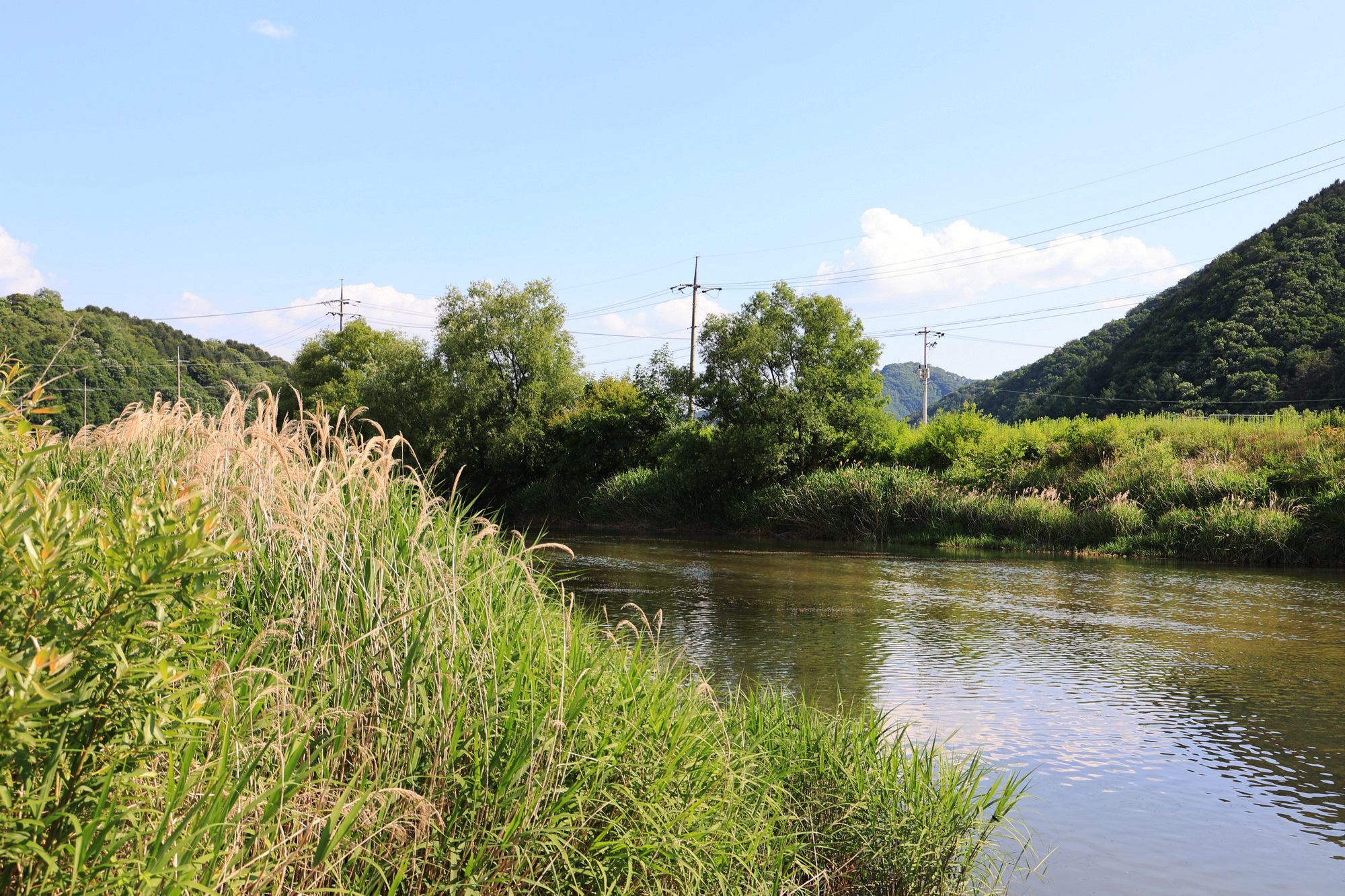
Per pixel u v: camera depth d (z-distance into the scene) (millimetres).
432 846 2990
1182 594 16875
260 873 2477
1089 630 13156
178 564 2029
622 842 3295
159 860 2076
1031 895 4766
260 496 3670
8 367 3008
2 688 1805
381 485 3930
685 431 38156
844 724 5367
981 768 6816
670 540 29141
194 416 4672
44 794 1910
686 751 3961
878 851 4254
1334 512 21750
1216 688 9711
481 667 3547
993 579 18922
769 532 31922
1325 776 6914
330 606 3523
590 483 40031
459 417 41969
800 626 12945
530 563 4641
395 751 3193
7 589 1825
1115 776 6824
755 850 3713
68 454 4688
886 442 35375
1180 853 5418
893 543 28266
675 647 10812
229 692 2715
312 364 65750
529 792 3170
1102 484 27484
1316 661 11102
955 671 10234
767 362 34781
